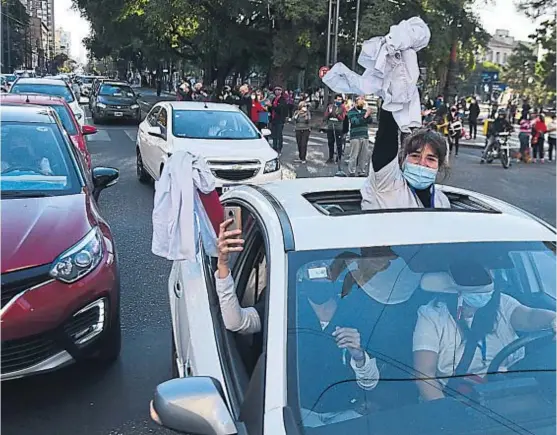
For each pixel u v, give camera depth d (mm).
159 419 2012
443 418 2070
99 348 4105
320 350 2162
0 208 4328
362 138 14398
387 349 2254
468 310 2438
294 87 49125
